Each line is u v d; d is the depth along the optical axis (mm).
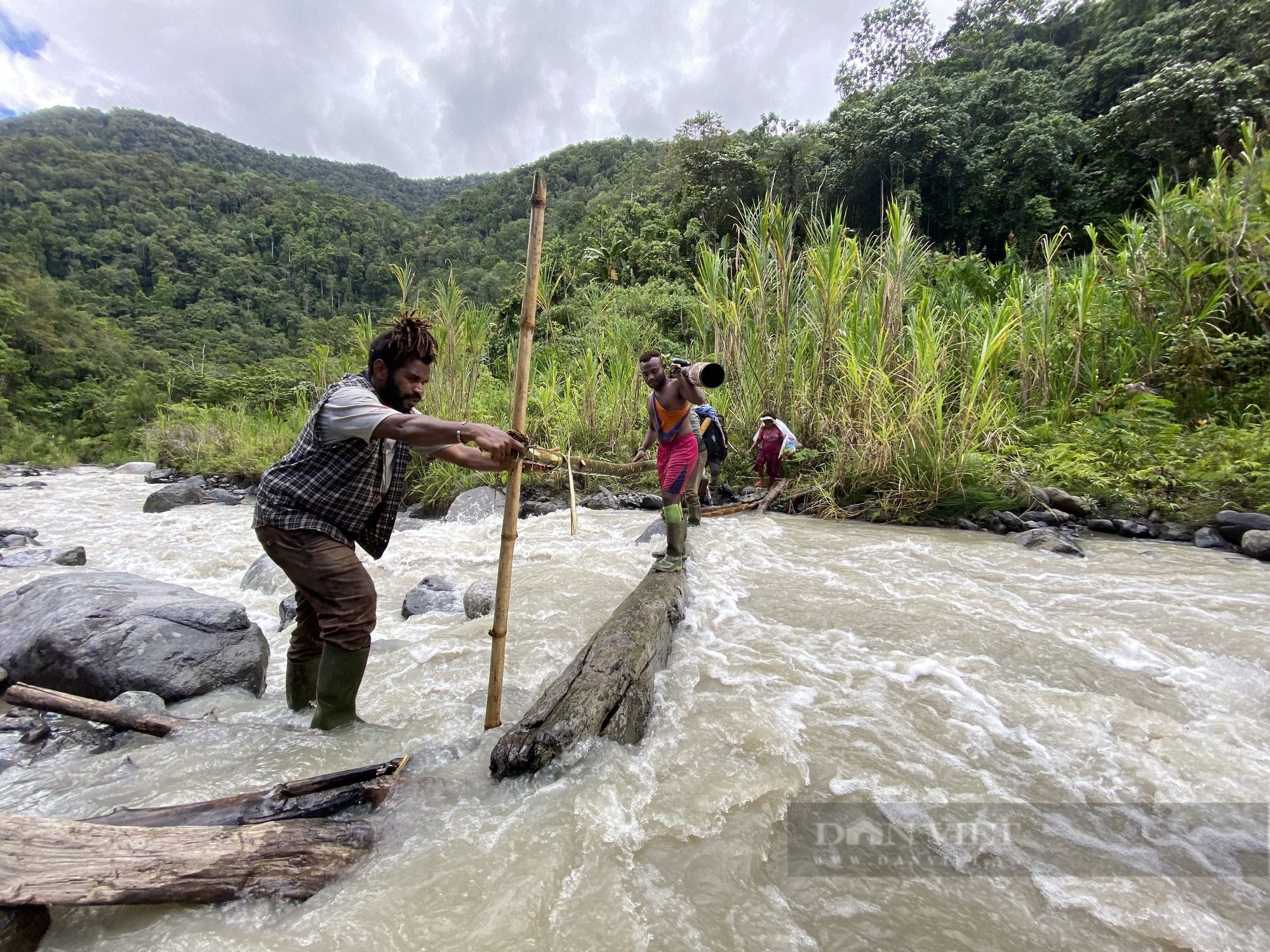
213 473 12898
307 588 2396
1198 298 8062
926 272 11195
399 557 5812
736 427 8664
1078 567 4848
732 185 25500
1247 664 3098
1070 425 7742
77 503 10461
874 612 3840
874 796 2094
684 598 3967
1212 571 4699
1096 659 3191
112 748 2434
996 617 3773
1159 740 2449
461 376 9258
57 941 1410
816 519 6984
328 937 1425
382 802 1888
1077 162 21500
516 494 2375
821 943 1487
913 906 1619
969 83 25359
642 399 9102
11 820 1458
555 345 12102
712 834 1852
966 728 2551
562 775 2076
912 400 6930
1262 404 7312
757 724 2494
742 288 8984
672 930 1496
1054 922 1581
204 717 2623
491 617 3859
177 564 5906
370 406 2217
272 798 1825
